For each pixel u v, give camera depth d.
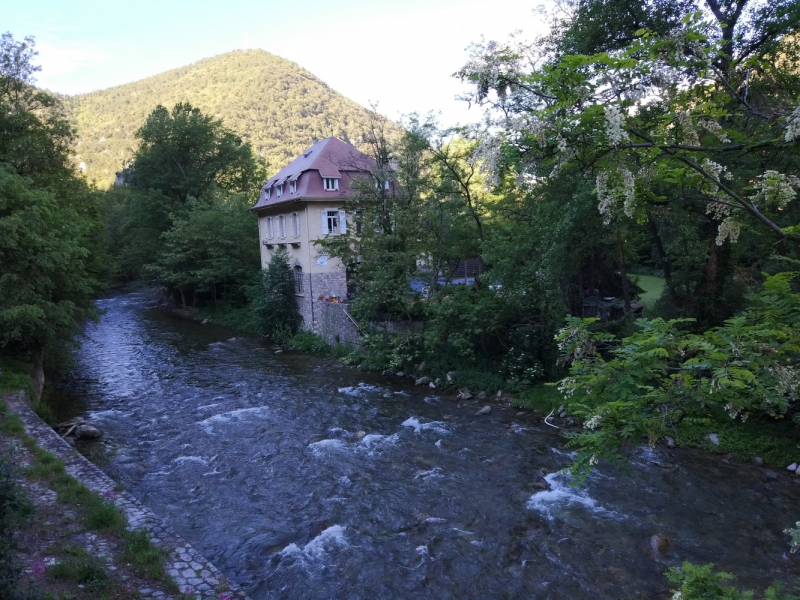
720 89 5.00
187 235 40.31
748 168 10.11
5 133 22.86
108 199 66.81
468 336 18.84
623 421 4.46
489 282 18.58
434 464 12.76
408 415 16.47
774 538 9.26
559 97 4.25
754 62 5.02
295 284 31.12
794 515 9.96
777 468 11.81
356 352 23.28
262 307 30.73
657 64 4.26
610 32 14.30
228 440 14.56
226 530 9.90
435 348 20.64
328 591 8.17
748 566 8.49
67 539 7.31
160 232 46.31
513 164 4.40
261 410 17.22
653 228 15.98
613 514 10.19
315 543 9.43
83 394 19.44
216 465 12.91
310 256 29.11
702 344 4.16
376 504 10.85
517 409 16.61
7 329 15.79
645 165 4.53
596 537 9.45
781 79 9.05
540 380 17.78
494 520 10.12
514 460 12.82
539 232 16.36
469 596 8.02
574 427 14.80
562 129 4.18
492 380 18.16
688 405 4.27
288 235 31.69
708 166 4.42
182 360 25.38
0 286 15.79
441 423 15.61
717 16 11.95
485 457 13.08
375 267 22.42
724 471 11.79
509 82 4.44
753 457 12.23
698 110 4.41
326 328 27.33
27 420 12.32
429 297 21.50
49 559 6.71
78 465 10.02
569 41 14.69
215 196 42.94
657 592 7.94
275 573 8.61
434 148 20.17
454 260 23.02
